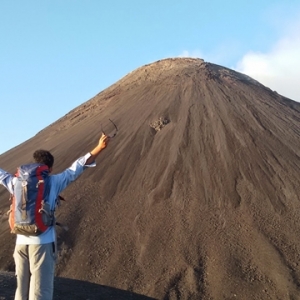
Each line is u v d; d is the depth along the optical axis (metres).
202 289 26.42
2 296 9.27
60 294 11.21
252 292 25.70
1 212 35.62
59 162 40.22
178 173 35.69
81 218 33.19
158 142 39.34
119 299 12.22
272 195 33.00
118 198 34.84
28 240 4.75
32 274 4.79
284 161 36.00
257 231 30.19
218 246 29.33
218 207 32.53
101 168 37.94
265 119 41.06
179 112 42.56
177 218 32.00
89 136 42.88
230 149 37.00
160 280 27.39
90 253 30.20
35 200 4.71
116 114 45.84
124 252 29.98
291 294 25.27
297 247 28.83
